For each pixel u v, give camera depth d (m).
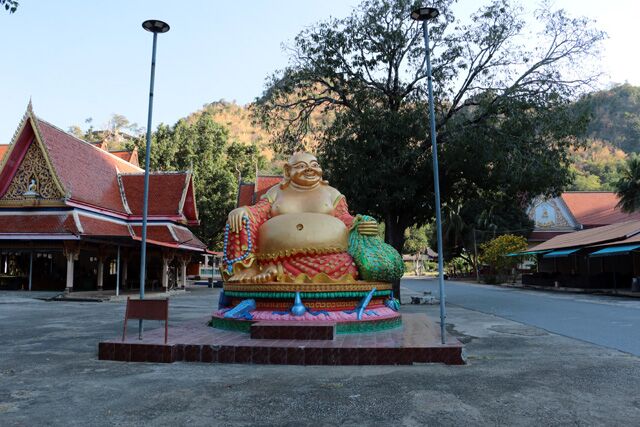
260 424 4.90
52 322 13.75
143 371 7.20
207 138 45.97
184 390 6.11
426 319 12.16
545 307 19.73
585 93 19.77
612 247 28.48
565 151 20.17
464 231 56.09
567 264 39.00
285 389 6.15
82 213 26.39
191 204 33.97
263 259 10.30
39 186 26.06
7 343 9.95
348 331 9.28
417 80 20.23
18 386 6.34
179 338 8.62
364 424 4.91
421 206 21.66
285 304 9.83
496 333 11.85
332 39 20.50
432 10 8.83
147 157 9.60
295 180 11.38
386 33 19.62
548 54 20.06
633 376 7.03
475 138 18.59
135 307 8.35
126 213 30.41
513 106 18.95
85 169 29.23
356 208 20.59
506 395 5.95
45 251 25.91
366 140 19.36
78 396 5.86
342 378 6.74
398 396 5.86
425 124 18.91
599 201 57.91
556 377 6.93
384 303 11.02
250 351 7.74
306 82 22.14
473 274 62.75
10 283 28.23
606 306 20.09
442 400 5.71
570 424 4.93
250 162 48.91
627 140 111.19
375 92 21.12
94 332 11.55
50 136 27.39
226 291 10.77
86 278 29.25
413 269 88.50
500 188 21.92
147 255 34.56
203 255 40.72
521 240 43.53
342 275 10.00
